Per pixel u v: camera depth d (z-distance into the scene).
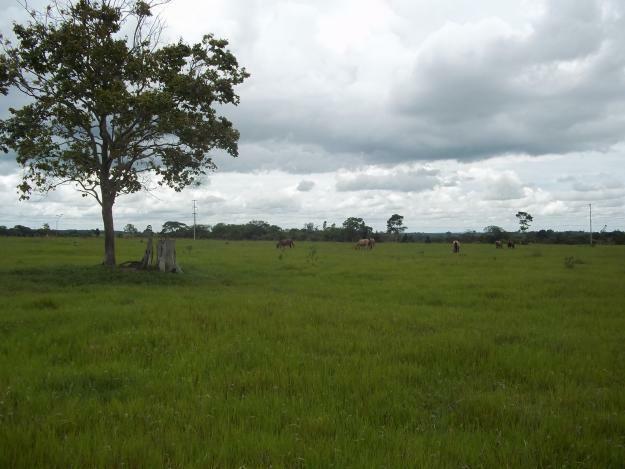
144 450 4.86
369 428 5.53
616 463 4.78
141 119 22.38
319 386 7.03
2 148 21.66
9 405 6.07
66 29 20.73
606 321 12.66
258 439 5.20
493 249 68.69
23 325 11.12
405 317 12.77
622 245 95.12
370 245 66.81
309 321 12.10
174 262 24.55
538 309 14.82
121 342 9.52
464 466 4.63
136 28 23.34
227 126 25.17
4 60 20.42
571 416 5.93
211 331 10.77
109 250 24.34
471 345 9.43
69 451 4.82
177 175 25.50
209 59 23.25
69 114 20.95
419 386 7.25
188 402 6.32
